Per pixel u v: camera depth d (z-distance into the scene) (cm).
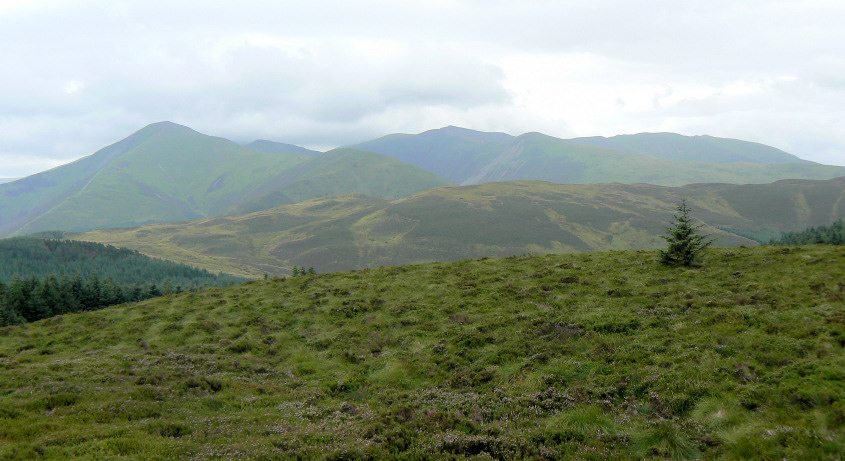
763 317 1841
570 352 1866
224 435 1280
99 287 9431
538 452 1096
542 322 2256
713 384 1363
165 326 2827
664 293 2469
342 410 1530
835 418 1039
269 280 4006
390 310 2822
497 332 2234
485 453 1095
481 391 1636
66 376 1839
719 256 3120
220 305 3228
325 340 2470
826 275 2312
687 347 1702
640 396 1416
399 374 1923
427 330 2452
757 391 1264
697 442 1088
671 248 3062
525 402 1447
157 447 1130
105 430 1246
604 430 1182
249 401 1666
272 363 2258
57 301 7669
